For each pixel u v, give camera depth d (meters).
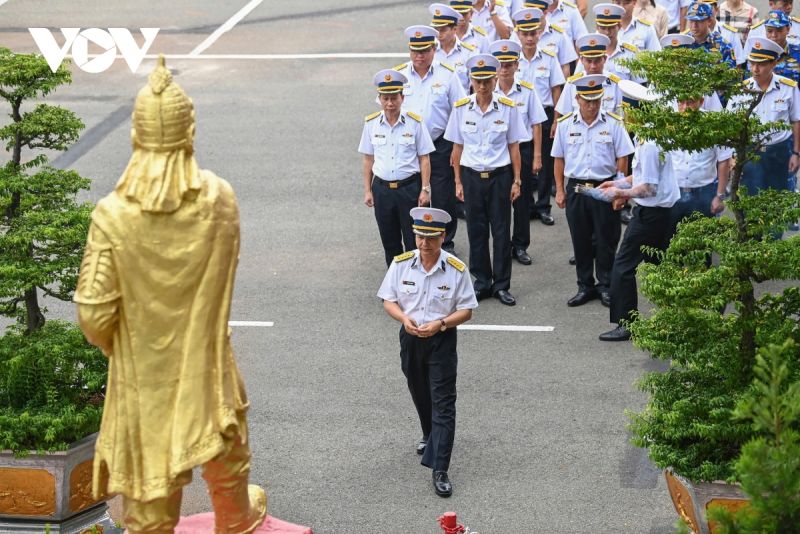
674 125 11.80
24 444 12.90
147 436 9.26
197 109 29.86
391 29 36.22
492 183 19.92
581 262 19.92
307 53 34.12
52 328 13.62
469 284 14.66
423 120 21.36
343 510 14.47
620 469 15.17
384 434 16.17
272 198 24.53
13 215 13.52
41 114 13.62
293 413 16.72
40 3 39.38
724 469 11.97
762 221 11.95
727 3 27.08
